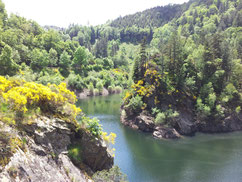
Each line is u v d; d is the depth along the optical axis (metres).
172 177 26.67
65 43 128.12
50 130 14.88
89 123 19.91
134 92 54.84
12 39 87.50
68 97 20.39
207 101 49.47
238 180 26.12
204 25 152.88
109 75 116.94
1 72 67.94
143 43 59.81
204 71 56.41
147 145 37.72
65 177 13.50
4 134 10.50
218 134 45.38
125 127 48.06
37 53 89.81
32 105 15.49
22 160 10.55
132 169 28.58
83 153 18.30
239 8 147.62
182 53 60.03
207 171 28.41
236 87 57.97
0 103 12.20
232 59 61.06
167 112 45.44
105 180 17.42
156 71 55.19
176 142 39.75
